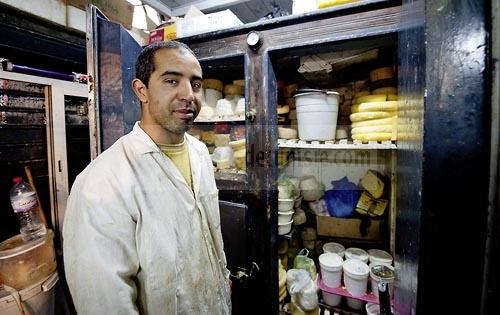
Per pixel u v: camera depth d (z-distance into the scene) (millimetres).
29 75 1295
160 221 700
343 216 1639
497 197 321
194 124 1517
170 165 782
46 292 1291
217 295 874
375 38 956
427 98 374
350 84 1605
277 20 1050
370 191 1566
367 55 1200
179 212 754
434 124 369
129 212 653
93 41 846
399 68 784
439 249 369
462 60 345
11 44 1244
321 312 1400
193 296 764
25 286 1208
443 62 361
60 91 1425
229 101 1357
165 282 681
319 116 1219
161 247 681
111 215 622
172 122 755
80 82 1537
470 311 354
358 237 1630
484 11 330
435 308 376
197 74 771
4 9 1194
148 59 745
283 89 1533
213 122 1396
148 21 1605
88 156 1634
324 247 1589
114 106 911
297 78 1632
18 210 1282
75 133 1559
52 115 1398
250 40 1095
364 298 1296
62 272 1474
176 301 710
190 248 767
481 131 336
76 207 630
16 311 1177
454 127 354
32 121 1351
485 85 331
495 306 330
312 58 1237
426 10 377
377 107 1129
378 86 1221
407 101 611
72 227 625
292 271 1467
